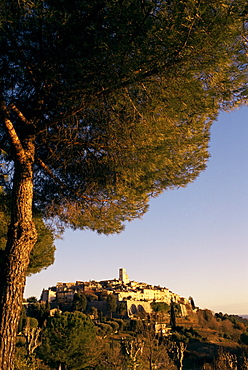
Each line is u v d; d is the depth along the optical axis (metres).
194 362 36.97
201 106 5.48
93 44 4.67
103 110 5.59
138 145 5.96
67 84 5.13
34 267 12.45
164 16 4.34
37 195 7.28
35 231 5.36
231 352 37.53
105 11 4.52
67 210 7.45
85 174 6.74
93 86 5.04
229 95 5.34
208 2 4.08
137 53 4.62
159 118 5.50
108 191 7.00
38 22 4.55
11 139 5.30
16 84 5.51
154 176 6.74
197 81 5.06
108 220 7.54
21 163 5.48
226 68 4.94
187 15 4.18
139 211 7.75
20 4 4.38
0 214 7.41
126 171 6.36
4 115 5.21
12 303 4.88
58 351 21.09
